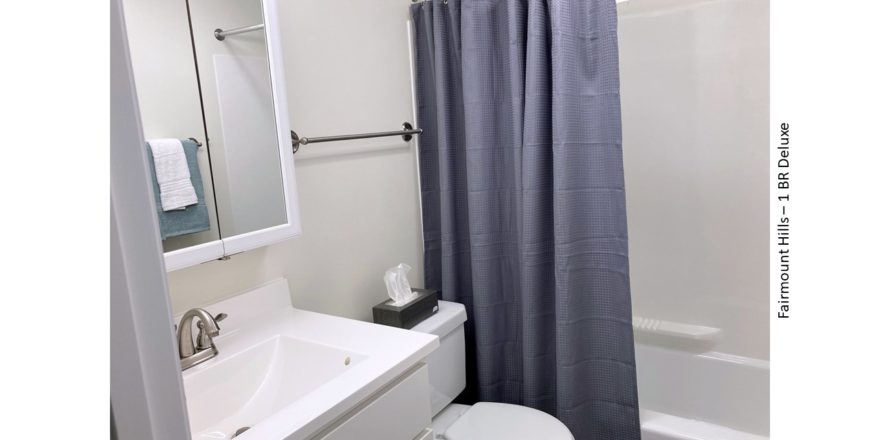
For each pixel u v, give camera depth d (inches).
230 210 53.2
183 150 49.4
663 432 69.7
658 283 89.7
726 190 82.1
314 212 66.3
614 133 65.4
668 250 88.1
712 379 85.2
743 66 77.9
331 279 69.4
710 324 86.0
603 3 63.7
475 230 76.6
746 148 79.5
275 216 57.9
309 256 66.0
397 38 79.4
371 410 43.6
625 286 67.4
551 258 73.1
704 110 81.9
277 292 60.6
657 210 88.2
